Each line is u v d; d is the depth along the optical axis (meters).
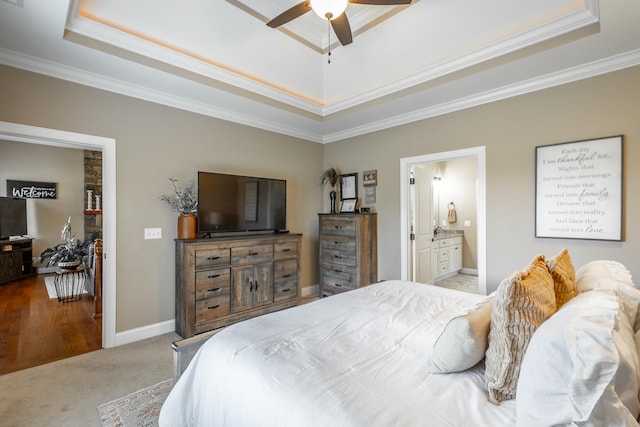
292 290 3.87
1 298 4.42
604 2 1.82
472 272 6.07
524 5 2.24
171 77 2.78
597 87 2.54
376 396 0.99
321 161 4.91
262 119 3.97
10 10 1.87
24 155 6.13
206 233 3.32
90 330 3.22
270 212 3.92
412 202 3.98
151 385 2.21
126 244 2.95
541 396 0.77
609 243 2.49
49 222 6.38
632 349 0.77
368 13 2.70
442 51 2.79
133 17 2.35
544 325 0.90
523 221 2.92
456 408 0.94
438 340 1.16
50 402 2.01
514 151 2.97
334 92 3.79
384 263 4.10
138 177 3.03
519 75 2.74
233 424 1.14
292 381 1.08
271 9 2.61
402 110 3.64
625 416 0.63
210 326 3.11
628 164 2.41
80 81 2.69
